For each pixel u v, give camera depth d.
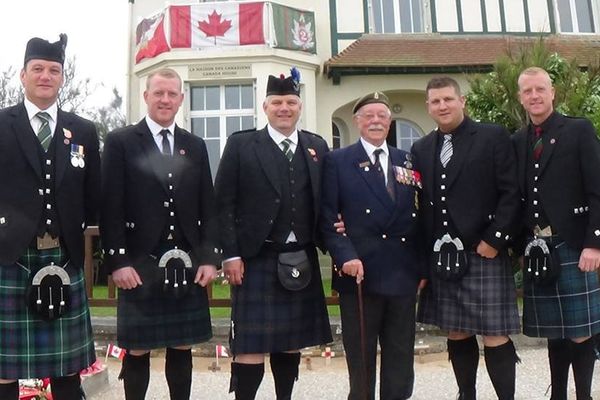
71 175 2.82
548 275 3.12
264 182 3.23
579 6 12.71
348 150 3.41
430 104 3.39
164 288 3.05
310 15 11.31
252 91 10.94
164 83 3.19
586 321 3.13
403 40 11.99
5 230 2.65
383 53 11.56
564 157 3.15
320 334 3.31
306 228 3.26
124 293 3.13
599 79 7.49
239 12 10.77
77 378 2.88
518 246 3.41
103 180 3.09
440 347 5.17
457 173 3.27
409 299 3.25
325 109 11.61
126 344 3.07
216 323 5.37
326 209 3.30
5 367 2.65
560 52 11.55
